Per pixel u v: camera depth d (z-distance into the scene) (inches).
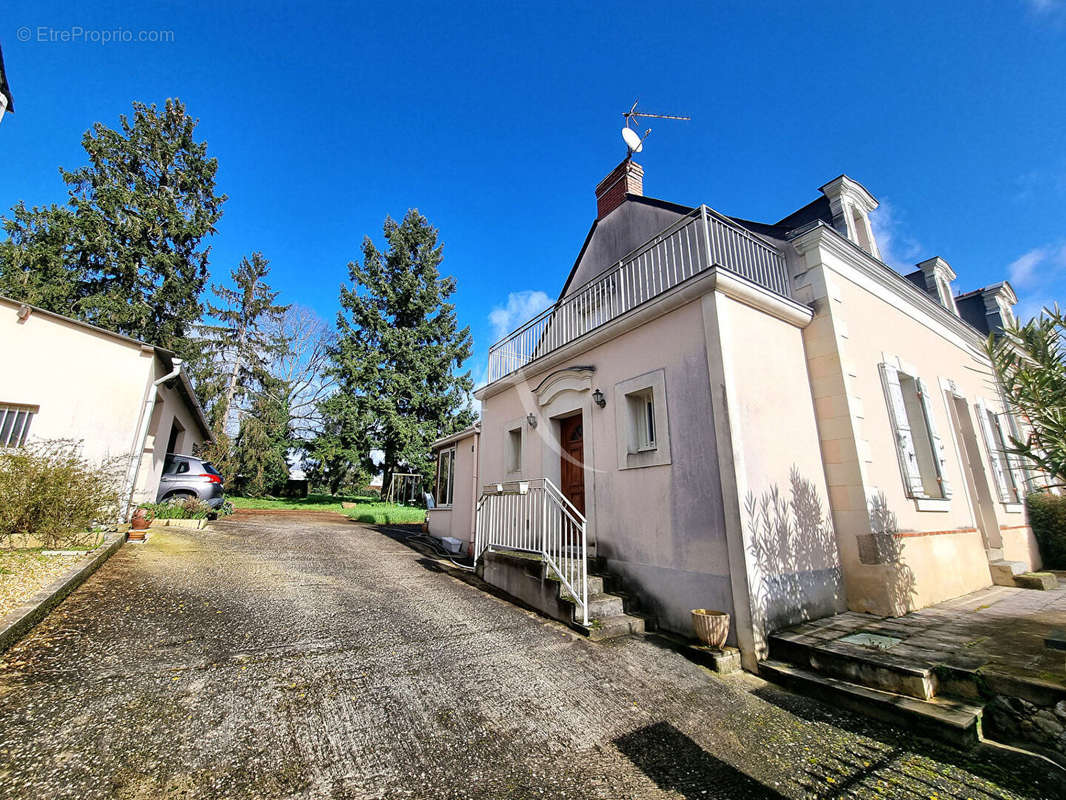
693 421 201.2
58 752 90.4
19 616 136.1
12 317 291.0
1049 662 136.0
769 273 253.3
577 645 173.9
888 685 136.5
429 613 201.3
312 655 147.8
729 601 175.0
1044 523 361.4
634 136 397.1
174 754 94.0
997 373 146.8
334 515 653.9
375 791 89.7
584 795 94.3
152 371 333.1
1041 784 101.7
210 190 923.4
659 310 224.1
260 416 944.9
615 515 234.1
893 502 227.5
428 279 1064.8
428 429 956.6
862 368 243.9
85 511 244.4
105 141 805.2
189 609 177.8
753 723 127.6
